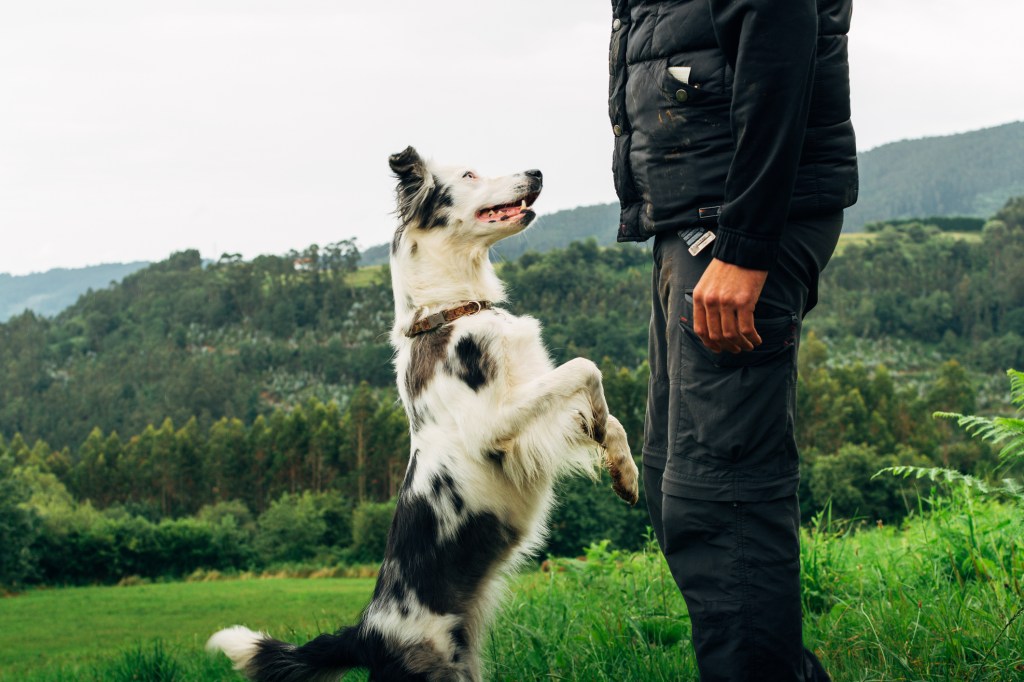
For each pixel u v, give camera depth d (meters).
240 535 85.12
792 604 2.57
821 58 2.60
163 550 77.88
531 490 3.74
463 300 4.07
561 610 5.18
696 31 2.63
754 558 2.57
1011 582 4.05
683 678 3.61
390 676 3.46
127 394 163.62
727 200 2.47
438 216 4.09
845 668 3.49
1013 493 3.90
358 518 87.25
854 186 2.72
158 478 110.00
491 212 4.08
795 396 2.70
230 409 152.75
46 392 167.75
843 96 2.64
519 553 3.82
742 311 2.46
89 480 109.62
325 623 6.28
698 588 2.64
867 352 158.00
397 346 4.10
